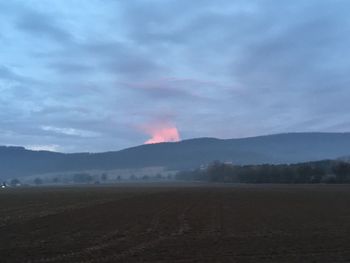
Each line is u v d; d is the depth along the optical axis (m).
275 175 152.75
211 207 50.84
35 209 49.47
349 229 30.52
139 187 139.50
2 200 68.75
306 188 101.38
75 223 34.84
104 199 68.88
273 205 53.62
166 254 20.91
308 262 18.91
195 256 20.41
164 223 34.53
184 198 69.12
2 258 20.08
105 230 30.31
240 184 146.00
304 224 33.56
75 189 126.12
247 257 20.12
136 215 41.28
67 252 21.61
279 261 19.16
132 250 22.08
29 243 24.55
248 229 30.52
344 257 20.06
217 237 26.58
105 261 19.23
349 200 62.25
